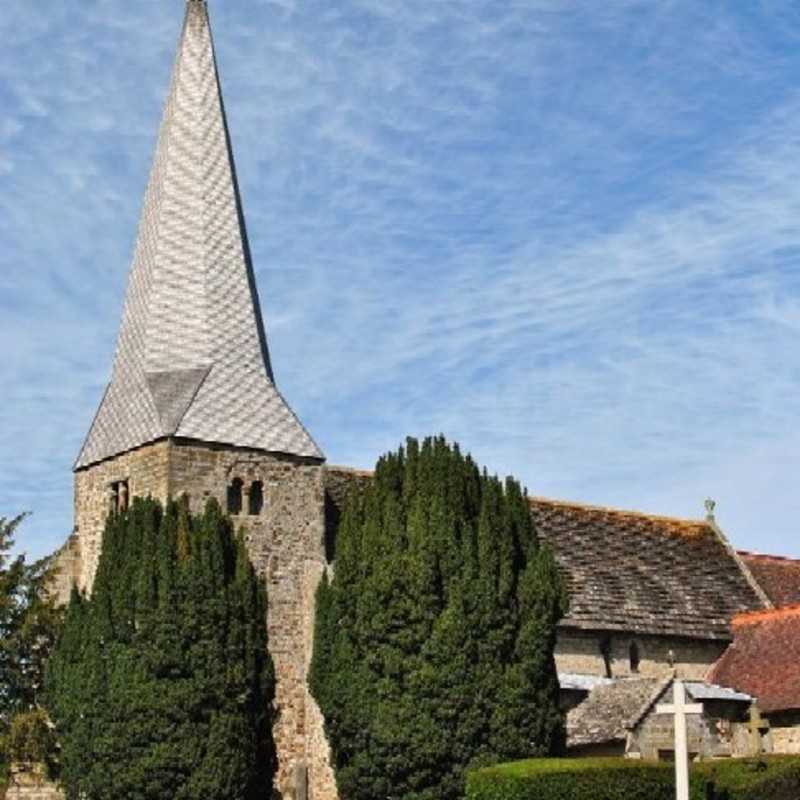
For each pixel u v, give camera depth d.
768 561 62.84
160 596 42.78
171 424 48.91
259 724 44.09
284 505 50.91
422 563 42.38
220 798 42.22
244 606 44.06
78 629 43.81
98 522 51.56
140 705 42.00
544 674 43.16
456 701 41.62
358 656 42.84
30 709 46.50
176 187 53.69
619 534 58.38
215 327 52.00
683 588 57.25
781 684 50.94
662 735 45.84
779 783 37.28
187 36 55.75
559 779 37.12
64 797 47.25
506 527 44.00
